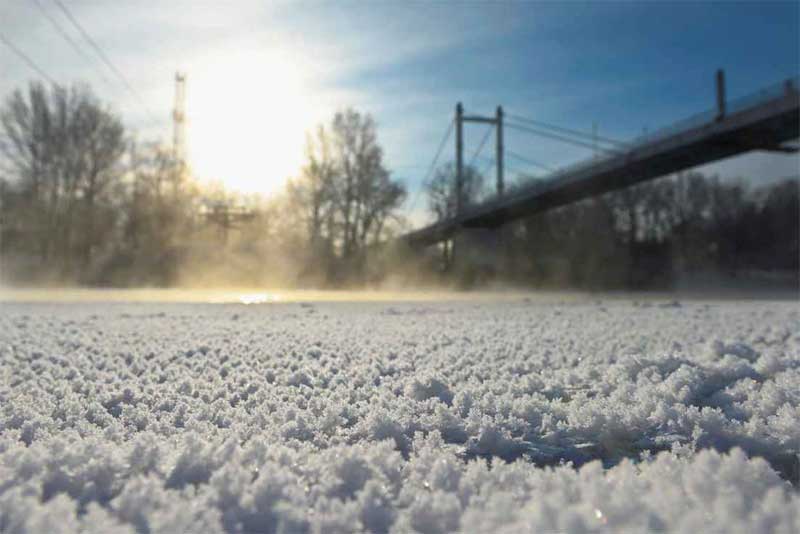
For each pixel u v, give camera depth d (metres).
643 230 86.88
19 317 14.77
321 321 14.65
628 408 4.69
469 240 72.56
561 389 5.77
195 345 9.39
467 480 2.96
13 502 2.56
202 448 3.39
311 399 5.35
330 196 65.00
